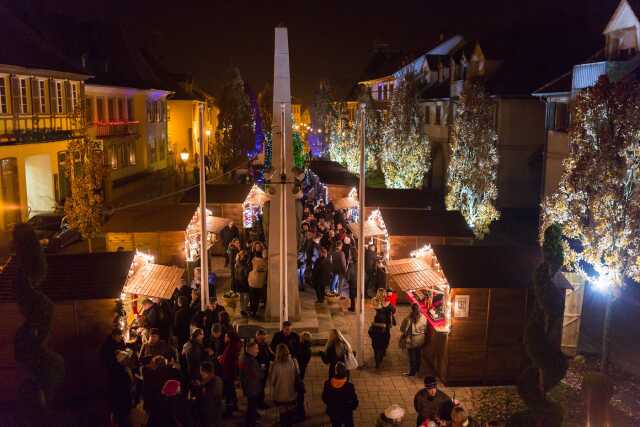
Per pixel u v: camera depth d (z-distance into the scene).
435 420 9.00
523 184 34.12
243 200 24.70
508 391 12.70
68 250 24.42
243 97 47.47
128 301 13.95
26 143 26.05
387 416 9.04
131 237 19.31
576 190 13.13
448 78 43.12
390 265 15.96
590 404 6.94
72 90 31.12
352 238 19.94
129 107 42.22
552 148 27.03
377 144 42.03
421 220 19.36
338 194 31.08
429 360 14.25
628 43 22.81
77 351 12.19
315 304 17.86
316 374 13.63
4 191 25.44
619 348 14.95
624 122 12.18
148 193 38.66
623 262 12.43
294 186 14.88
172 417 9.00
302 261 19.42
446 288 13.30
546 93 26.73
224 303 17.45
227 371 11.30
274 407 11.88
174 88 53.84
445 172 40.50
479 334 13.00
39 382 8.09
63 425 10.79
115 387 10.32
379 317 13.67
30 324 8.02
